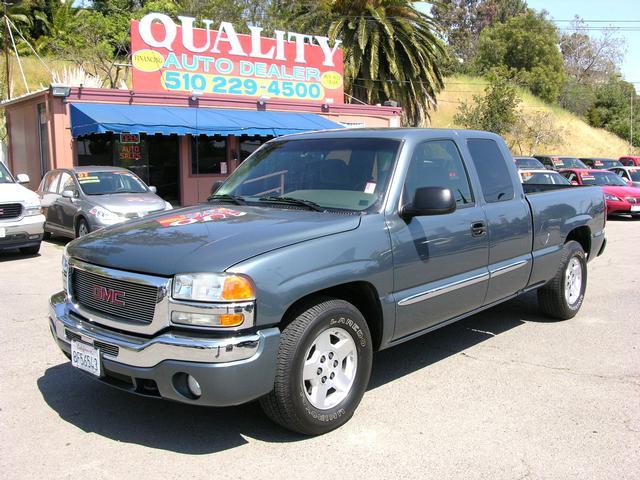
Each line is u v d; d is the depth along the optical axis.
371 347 4.04
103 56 27.05
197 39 17.47
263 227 3.83
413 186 4.46
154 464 3.45
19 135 17.88
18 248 10.82
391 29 26.14
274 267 3.44
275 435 3.81
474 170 5.12
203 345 3.24
